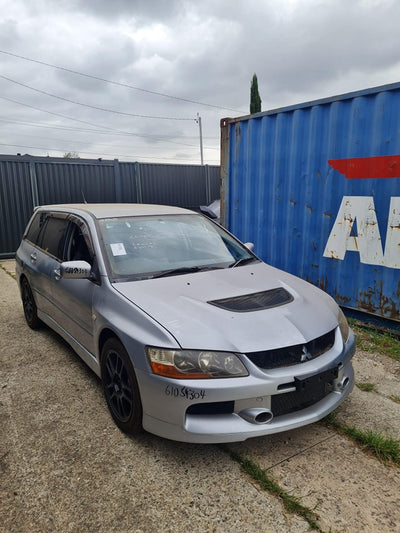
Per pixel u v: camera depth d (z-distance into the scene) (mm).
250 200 6227
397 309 4477
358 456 2557
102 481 2379
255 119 5941
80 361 4086
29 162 11227
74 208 4156
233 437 2316
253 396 2326
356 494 2236
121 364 2793
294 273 5672
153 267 3275
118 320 2734
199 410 2371
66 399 3338
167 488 2312
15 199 11156
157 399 2410
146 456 2594
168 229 3742
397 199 4352
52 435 2836
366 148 4578
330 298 3264
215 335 2416
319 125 5062
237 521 2070
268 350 2391
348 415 3008
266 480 2324
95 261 3232
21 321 5449
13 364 4043
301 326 2602
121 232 3498
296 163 5410
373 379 3598
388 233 4477
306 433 2803
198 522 2070
